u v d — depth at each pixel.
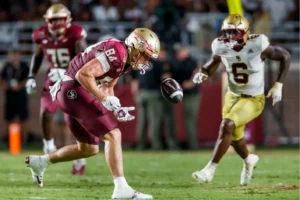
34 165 21.98
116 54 18.75
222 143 22.42
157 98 41.66
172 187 23.42
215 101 44.69
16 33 50.91
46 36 26.98
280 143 47.09
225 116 23.11
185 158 36.44
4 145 46.62
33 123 49.03
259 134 45.19
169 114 42.56
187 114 42.09
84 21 51.09
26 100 45.56
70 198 19.91
